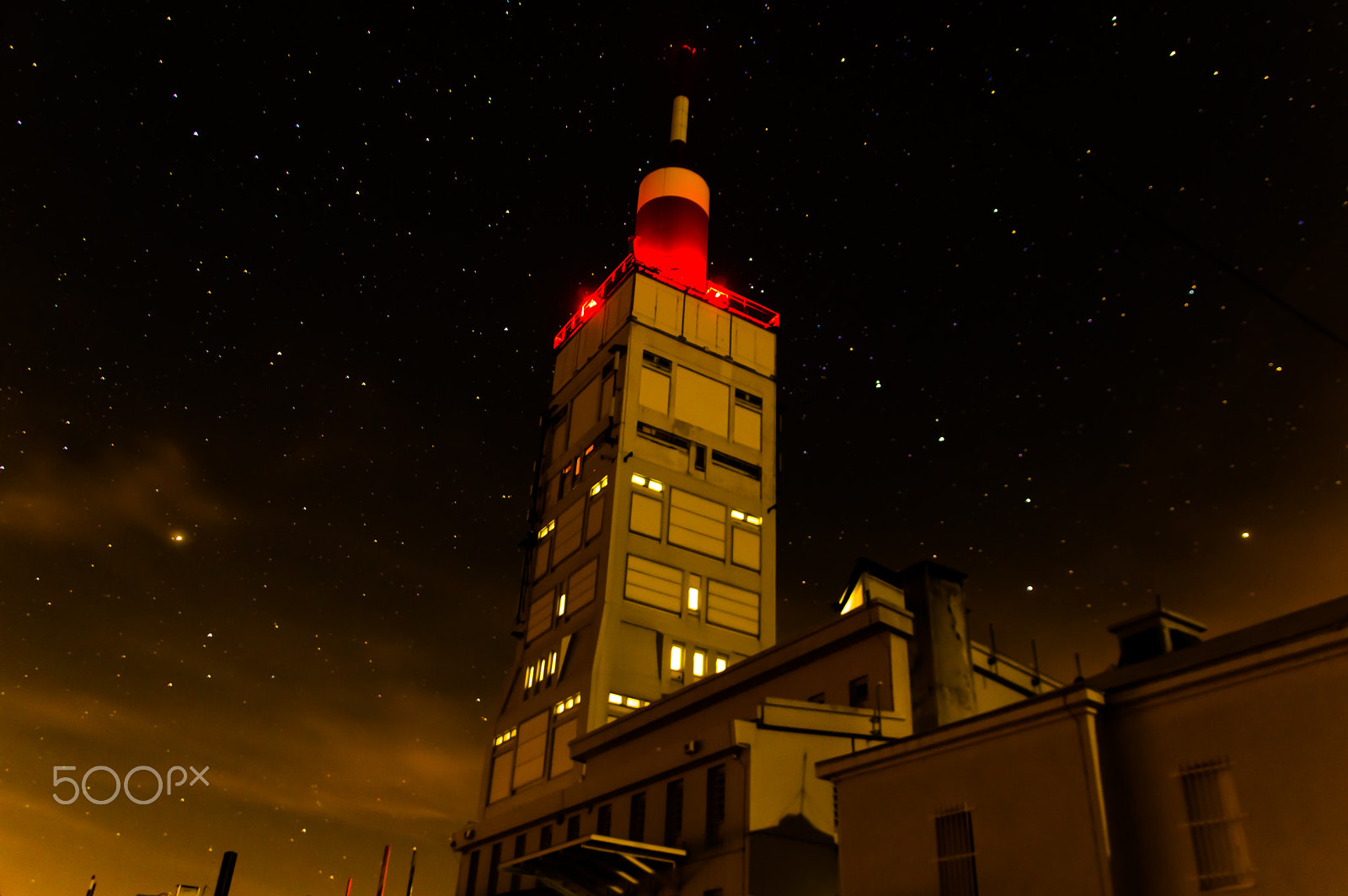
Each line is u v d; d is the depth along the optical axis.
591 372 62.59
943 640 24.98
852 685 30.88
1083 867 16.48
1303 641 14.99
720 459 59.50
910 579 26.23
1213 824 15.52
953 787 19.23
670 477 57.00
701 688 36.81
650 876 28.89
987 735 18.95
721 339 63.41
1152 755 16.66
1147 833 16.30
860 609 31.02
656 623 52.50
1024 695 33.31
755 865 25.64
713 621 54.53
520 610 59.12
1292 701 15.10
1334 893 13.90
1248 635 17.83
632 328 60.03
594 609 52.12
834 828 27.23
